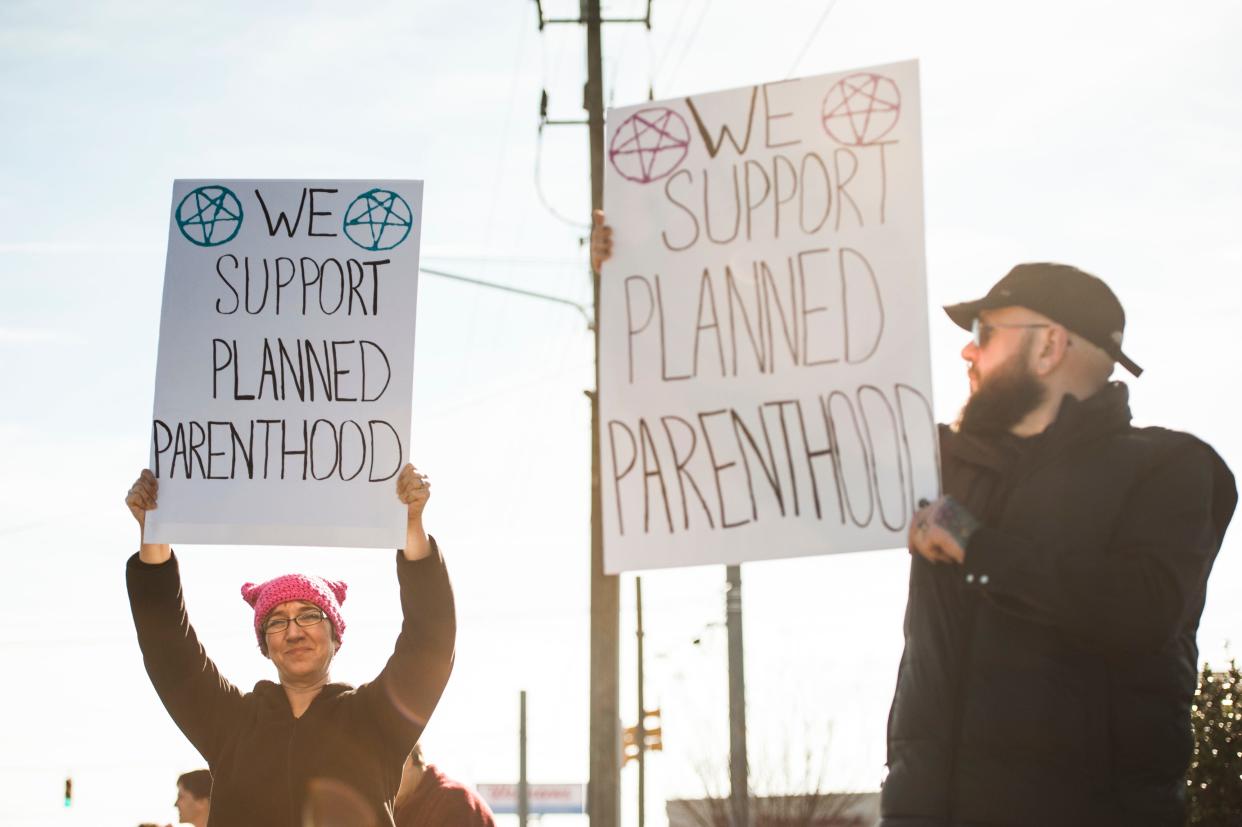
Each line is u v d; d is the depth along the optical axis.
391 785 5.22
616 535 4.69
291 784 5.16
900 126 4.73
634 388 4.78
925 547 4.23
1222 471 4.30
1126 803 4.09
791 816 23.55
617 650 11.50
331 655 5.42
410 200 5.57
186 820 8.23
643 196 4.91
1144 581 4.02
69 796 25.50
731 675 15.59
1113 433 4.27
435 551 5.32
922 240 4.64
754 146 4.86
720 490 4.65
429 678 5.23
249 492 5.36
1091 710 4.10
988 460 4.38
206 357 5.49
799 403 4.63
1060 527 4.19
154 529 5.36
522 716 38.97
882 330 4.61
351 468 5.36
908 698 4.34
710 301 4.78
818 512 4.55
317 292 5.52
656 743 26.62
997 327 4.39
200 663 5.46
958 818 4.16
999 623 4.20
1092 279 4.34
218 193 5.62
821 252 4.72
